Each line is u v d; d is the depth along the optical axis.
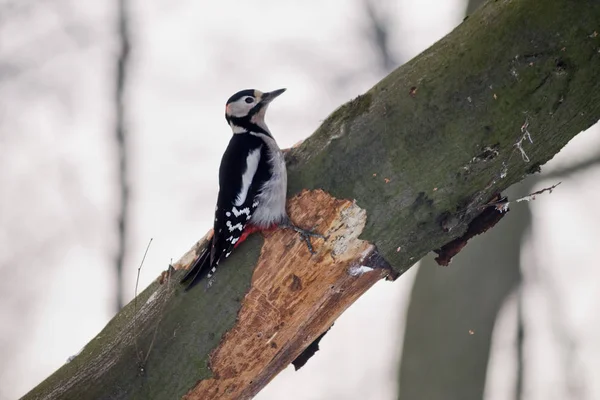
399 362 17.36
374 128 9.25
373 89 9.52
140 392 9.49
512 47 8.78
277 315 9.37
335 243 9.31
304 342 9.68
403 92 9.20
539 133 8.96
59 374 9.84
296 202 9.45
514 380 19.42
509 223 17.67
